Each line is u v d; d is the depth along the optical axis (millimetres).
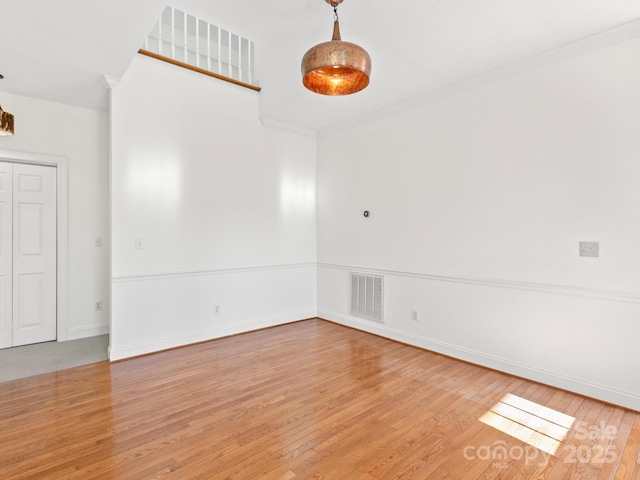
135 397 2557
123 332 3299
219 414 2330
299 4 2330
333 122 4457
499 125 3018
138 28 2352
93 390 2664
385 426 2197
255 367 3137
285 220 4547
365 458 1894
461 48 2703
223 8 2393
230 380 2859
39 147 3615
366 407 2430
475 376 2955
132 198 3326
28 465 1816
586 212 2557
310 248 4836
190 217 3699
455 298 3359
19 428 2148
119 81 3127
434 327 3537
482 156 3135
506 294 3004
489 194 3090
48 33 2395
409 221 3744
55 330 3801
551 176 2723
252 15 2475
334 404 2471
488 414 2340
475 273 3199
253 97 4176
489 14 2295
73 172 3834
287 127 4484
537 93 2789
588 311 2566
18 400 2502
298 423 2227
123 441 2027
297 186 4668
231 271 4043
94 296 3998
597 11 2219
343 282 4539
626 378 2412
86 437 2062
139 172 3363
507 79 2965
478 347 3193
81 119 3869
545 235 2764
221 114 3918
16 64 2838
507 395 2609
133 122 3316
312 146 4824
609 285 2467
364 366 3172
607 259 2469
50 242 3756
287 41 2857
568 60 2627
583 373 2596
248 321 4223
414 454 1926
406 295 3793
